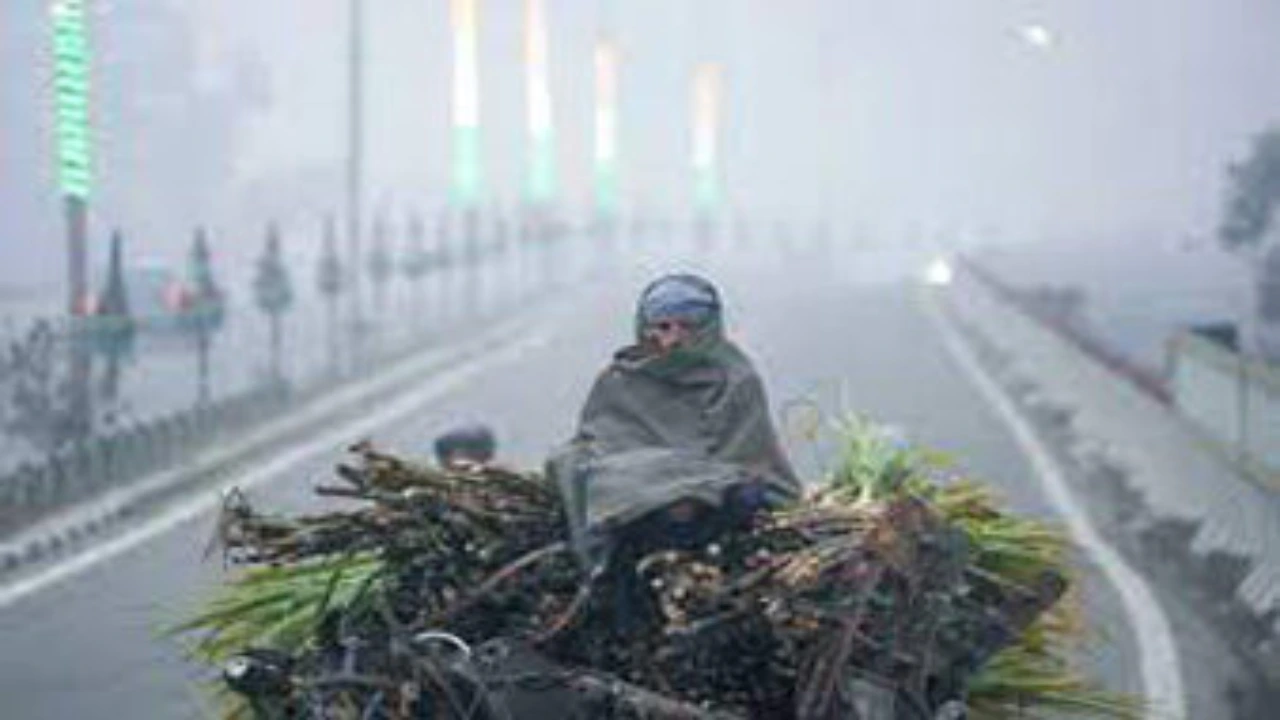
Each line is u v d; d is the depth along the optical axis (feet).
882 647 34.71
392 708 34.24
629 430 35.58
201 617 40.06
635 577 34.71
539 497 36.70
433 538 36.58
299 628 38.83
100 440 142.20
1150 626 89.97
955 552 35.53
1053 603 38.88
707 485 33.94
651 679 34.68
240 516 37.35
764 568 33.83
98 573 108.99
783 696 34.68
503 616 35.99
